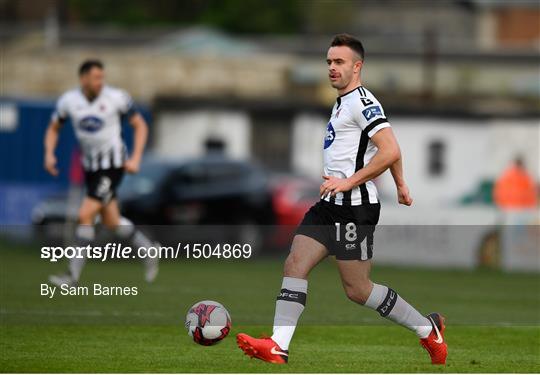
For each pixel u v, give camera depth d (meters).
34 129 86.75
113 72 166.75
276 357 27.77
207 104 161.25
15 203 85.06
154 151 159.38
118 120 44.81
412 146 169.50
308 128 161.38
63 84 161.50
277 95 175.50
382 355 32.59
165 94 164.38
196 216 78.00
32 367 29.20
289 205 79.81
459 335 37.72
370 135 27.62
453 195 169.38
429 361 31.28
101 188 44.03
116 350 32.47
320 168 162.00
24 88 160.88
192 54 193.25
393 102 187.38
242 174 80.62
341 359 31.53
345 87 28.14
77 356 31.23
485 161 170.25
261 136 162.38
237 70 175.88
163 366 29.69
